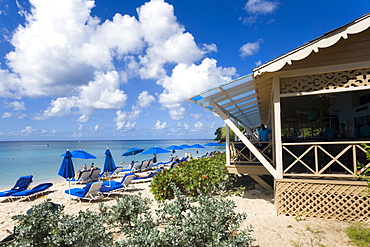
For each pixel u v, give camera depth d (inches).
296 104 404.8
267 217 230.5
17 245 127.6
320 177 236.8
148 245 125.6
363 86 221.1
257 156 245.6
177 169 388.5
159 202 177.9
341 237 171.8
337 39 202.8
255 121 869.2
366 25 195.9
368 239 162.9
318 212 222.1
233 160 392.2
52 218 147.0
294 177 238.7
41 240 136.2
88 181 570.6
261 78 247.1
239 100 341.4
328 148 284.7
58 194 425.1
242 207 274.1
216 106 277.6
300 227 195.0
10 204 368.5
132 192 419.8
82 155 498.0
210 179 348.8
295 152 310.0
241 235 136.3
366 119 338.3
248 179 422.6
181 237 137.3
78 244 128.9
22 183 430.0
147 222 151.6
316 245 159.9
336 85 228.4
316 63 231.5
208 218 142.3
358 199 211.0
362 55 222.5
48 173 785.6
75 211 314.2
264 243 166.9
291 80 239.8
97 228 138.6
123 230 148.0
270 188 349.7
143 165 749.9
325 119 394.3
